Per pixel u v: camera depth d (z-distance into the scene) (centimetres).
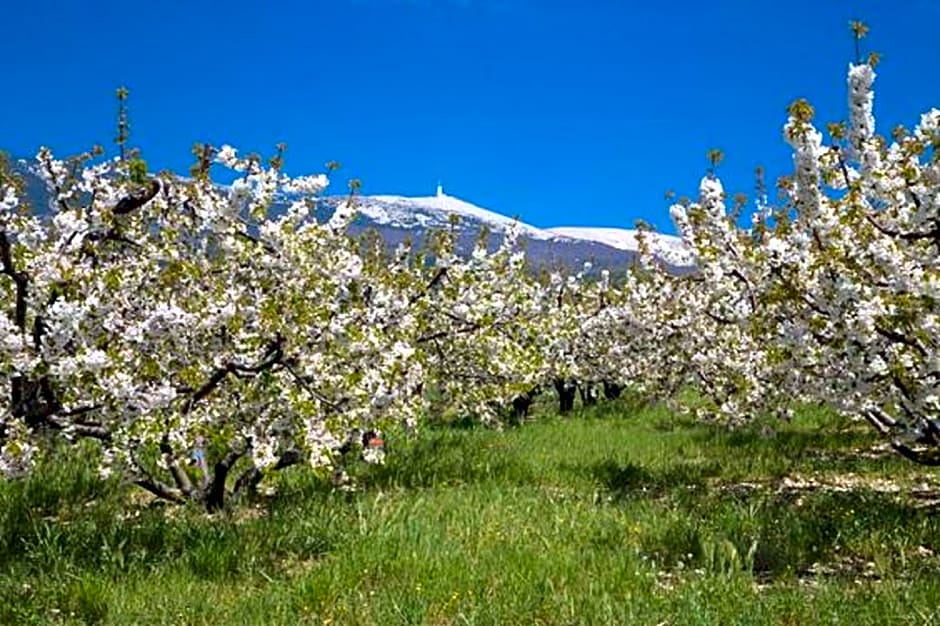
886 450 1479
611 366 2177
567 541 847
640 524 909
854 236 848
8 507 941
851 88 811
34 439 738
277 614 631
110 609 639
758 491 1144
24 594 655
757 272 980
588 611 631
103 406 731
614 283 2727
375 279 1065
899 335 833
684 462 1408
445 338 1356
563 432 1784
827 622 612
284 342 836
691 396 2316
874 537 845
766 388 1261
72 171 785
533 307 1457
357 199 1023
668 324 1570
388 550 760
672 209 1225
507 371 1397
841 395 944
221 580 721
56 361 677
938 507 1029
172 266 802
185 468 1003
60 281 674
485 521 898
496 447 1474
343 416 870
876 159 806
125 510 991
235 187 837
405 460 1283
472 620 605
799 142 821
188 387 812
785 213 1011
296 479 1158
